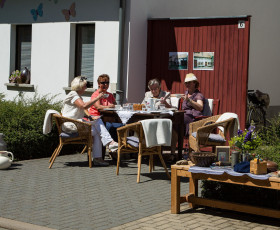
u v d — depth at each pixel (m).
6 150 9.38
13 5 13.45
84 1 12.03
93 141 9.20
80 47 12.46
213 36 11.11
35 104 10.78
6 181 7.80
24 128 10.01
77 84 9.17
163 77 11.70
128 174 8.48
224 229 5.52
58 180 7.93
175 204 6.14
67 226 5.62
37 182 7.77
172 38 11.57
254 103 14.23
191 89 10.14
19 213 6.11
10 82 13.61
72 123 8.99
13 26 13.62
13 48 13.70
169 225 5.67
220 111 11.09
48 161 9.54
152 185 7.68
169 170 8.91
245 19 10.77
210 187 6.60
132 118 9.44
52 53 12.73
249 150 6.10
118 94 11.25
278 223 5.79
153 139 7.85
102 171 8.68
